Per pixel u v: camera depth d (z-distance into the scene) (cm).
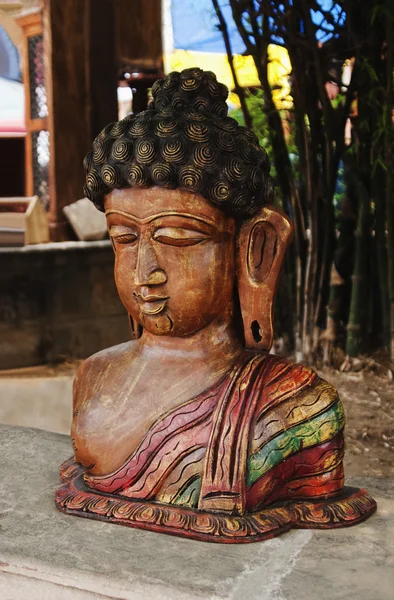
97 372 159
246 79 411
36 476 173
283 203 372
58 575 129
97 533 142
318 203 368
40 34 479
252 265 151
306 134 344
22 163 675
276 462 141
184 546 136
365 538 142
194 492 143
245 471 140
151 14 515
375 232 359
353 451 271
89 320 459
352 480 177
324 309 388
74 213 478
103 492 151
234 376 146
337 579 126
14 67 669
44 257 436
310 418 144
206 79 147
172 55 524
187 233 142
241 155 143
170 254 144
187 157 138
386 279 356
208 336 151
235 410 142
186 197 141
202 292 145
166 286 145
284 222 151
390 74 304
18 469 177
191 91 145
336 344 382
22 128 645
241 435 141
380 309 387
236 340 155
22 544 138
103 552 134
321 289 376
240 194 142
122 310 471
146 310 147
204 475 141
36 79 493
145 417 147
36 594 131
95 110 493
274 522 140
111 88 501
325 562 132
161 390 148
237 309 157
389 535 143
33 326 442
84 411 155
